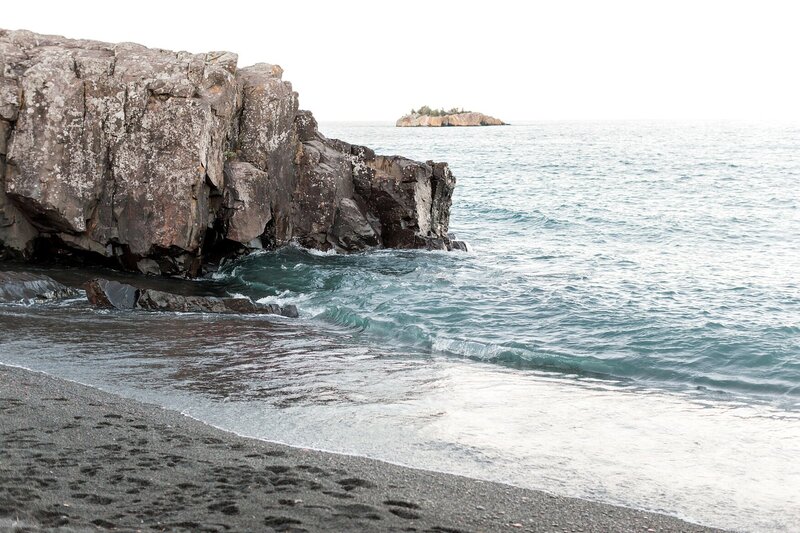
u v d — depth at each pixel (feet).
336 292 72.90
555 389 45.42
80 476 26.25
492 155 297.74
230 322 59.93
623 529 26.00
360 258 90.58
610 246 103.71
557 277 81.10
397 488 27.89
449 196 105.70
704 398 44.60
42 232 74.38
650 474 32.09
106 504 23.72
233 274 79.41
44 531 20.27
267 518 23.24
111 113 73.10
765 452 35.27
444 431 36.55
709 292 72.84
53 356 46.98
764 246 101.45
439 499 27.12
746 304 67.62
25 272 67.87
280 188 87.76
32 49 76.54
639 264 89.20
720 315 63.36
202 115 74.23
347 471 29.63
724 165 236.43
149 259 75.25
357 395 42.09
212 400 39.83
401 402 41.14
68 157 71.56
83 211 72.54
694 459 34.14
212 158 77.30
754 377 48.83
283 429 35.63
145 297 62.80
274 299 70.23
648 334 57.88
